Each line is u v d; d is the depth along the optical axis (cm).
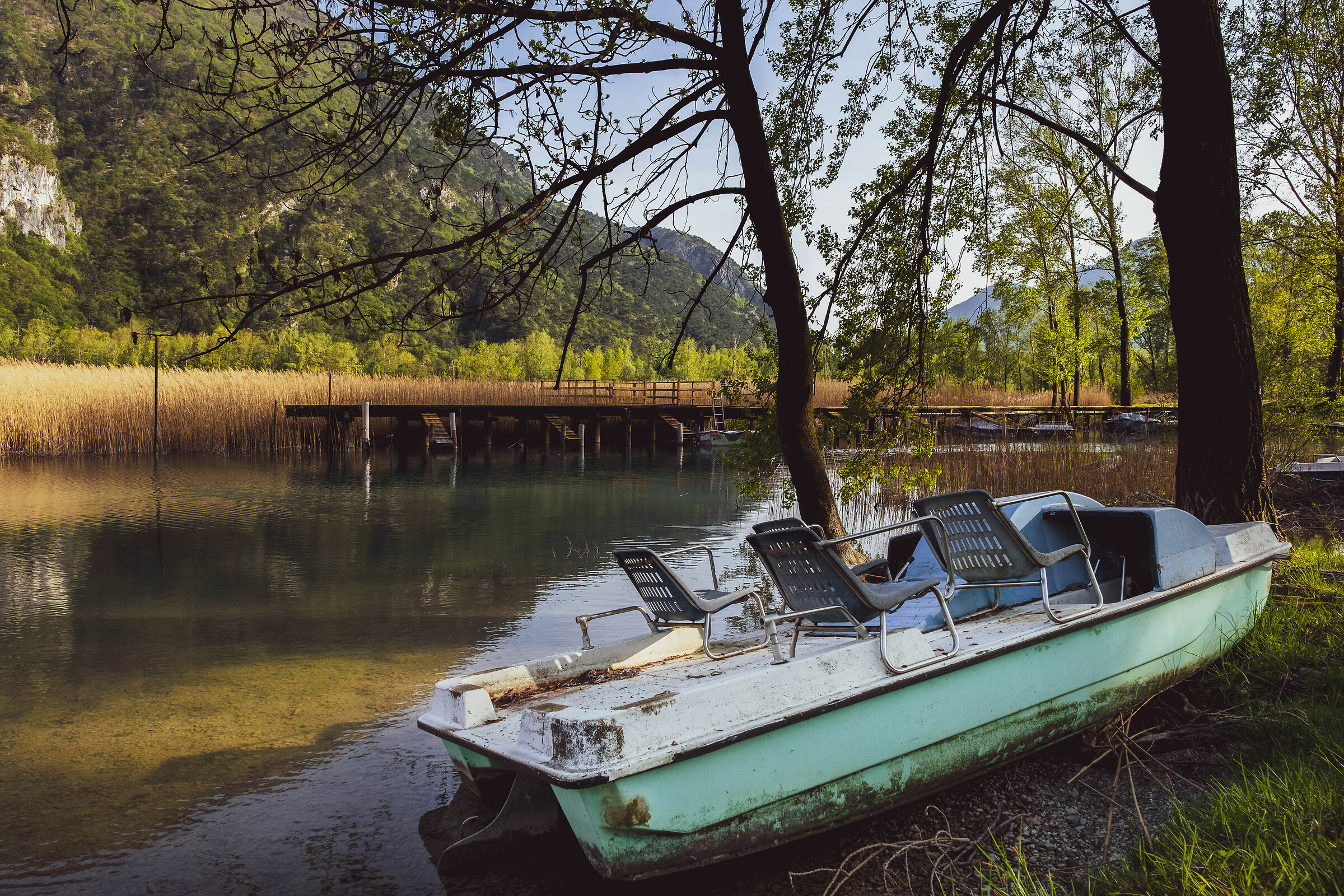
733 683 305
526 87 558
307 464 2283
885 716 331
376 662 623
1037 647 376
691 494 1705
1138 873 291
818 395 3231
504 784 374
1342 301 1623
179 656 639
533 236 614
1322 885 252
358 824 374
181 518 1352
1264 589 514
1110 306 2992
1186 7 575
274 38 489
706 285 765
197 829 368
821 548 353
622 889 313
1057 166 2402
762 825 308
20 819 378
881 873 317
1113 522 477
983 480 1380
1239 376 583
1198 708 442
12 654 647
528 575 948
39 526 1266
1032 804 369
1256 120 794
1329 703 406
